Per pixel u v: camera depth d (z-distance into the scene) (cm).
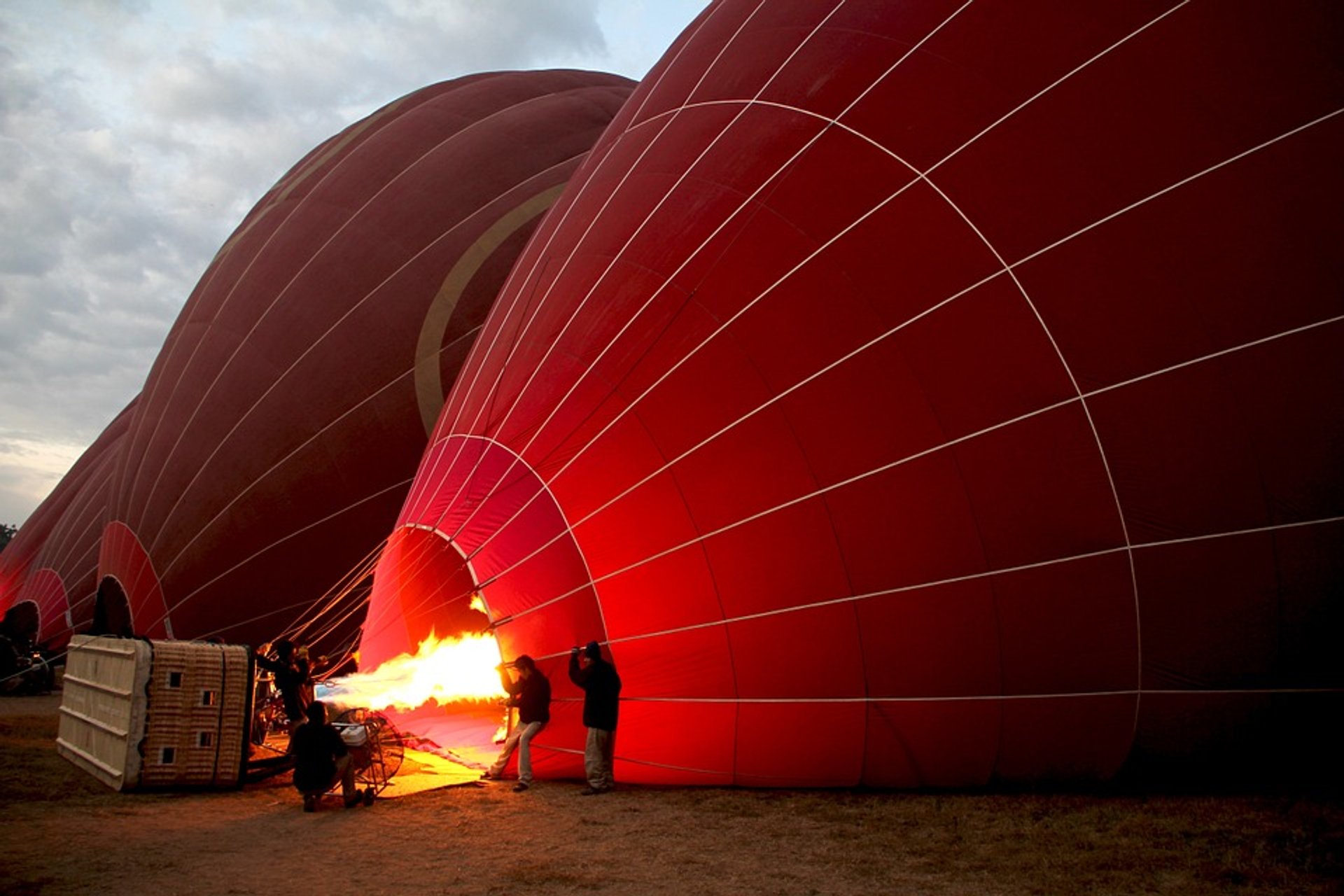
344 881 685
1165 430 866
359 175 2161
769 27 1167
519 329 1198
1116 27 923
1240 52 880
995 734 920
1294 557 852
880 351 934
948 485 909
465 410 1204
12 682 2073
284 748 1315
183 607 1806
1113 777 919
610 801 936
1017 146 927
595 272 1129
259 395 1881
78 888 664
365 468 1823
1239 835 771
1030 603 895
